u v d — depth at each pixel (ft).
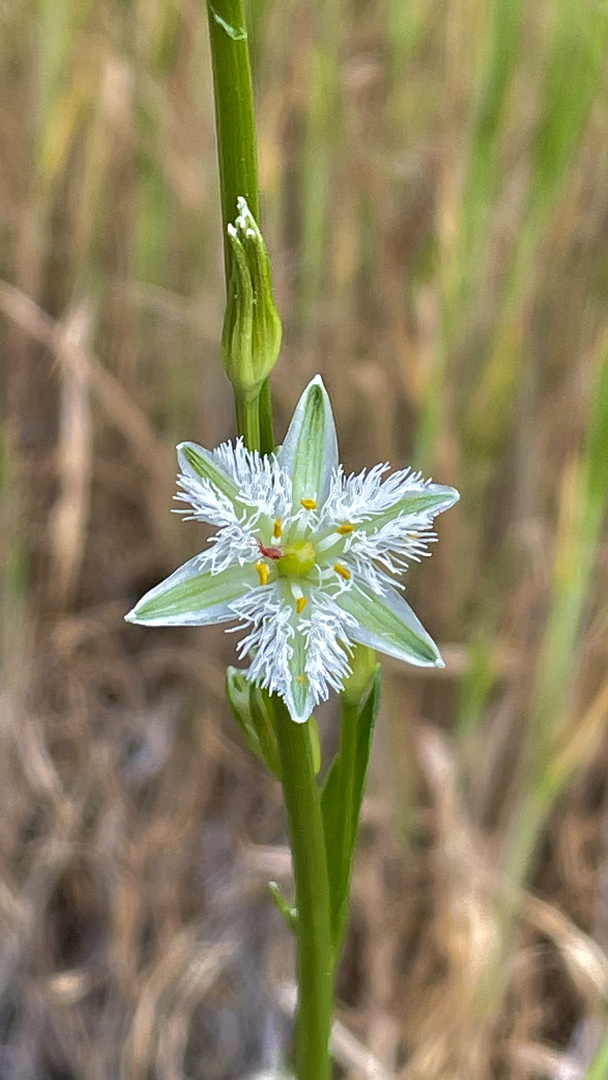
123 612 0.75
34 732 0.68
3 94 0.72
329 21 0.67
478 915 0.60
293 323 0.71
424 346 0.65
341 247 0.69
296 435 0.37
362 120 0.72
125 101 0.68
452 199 0.61
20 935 0.66
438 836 0.64
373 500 0.37
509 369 0.63
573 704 0.64
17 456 0.72
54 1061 0.66
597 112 0.64
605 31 0.57
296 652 0.36
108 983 0.68
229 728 0.71
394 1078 0.59
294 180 0.74
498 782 0.68
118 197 0.73
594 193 0.66
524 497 0.66
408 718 0.67
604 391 0.56
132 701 0.73
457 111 0.64
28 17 0.70
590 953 0.60
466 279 0.62
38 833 0.73
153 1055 0.64
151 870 0.68
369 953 0.65
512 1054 0.62
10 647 0.68
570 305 0.68
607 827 0.66
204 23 0.66
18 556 0.69
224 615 0.36
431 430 0.62
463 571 0.68
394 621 0.37
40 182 0.68
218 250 0.68
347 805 0.39
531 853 0.64
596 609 0.65
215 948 0.64
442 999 0.63
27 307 0.67
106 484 0.76
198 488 0.36
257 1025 0.66
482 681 0.63
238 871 0.68
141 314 0.76
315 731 0.38
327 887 0.38
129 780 0.71
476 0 0.63
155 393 0.76
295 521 0.37
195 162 0.69
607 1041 0.51
